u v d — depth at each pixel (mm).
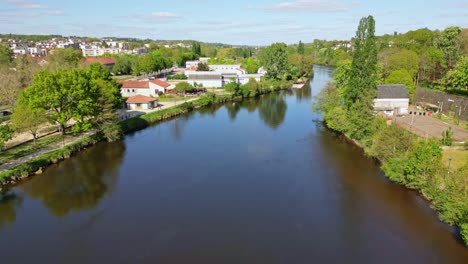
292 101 96375
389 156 40594
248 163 46844
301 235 29797
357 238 29312
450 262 26094
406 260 26438
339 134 60531
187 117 76625
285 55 131625
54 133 57344
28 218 32969
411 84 78000
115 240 29172
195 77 116875
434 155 36875
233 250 27688
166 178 42031
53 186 39906
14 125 47344
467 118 62188
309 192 37844
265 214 33250
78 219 32625
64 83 50938
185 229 30703
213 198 36656
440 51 93875
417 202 35219
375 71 53562
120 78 128750
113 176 42750
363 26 52438
